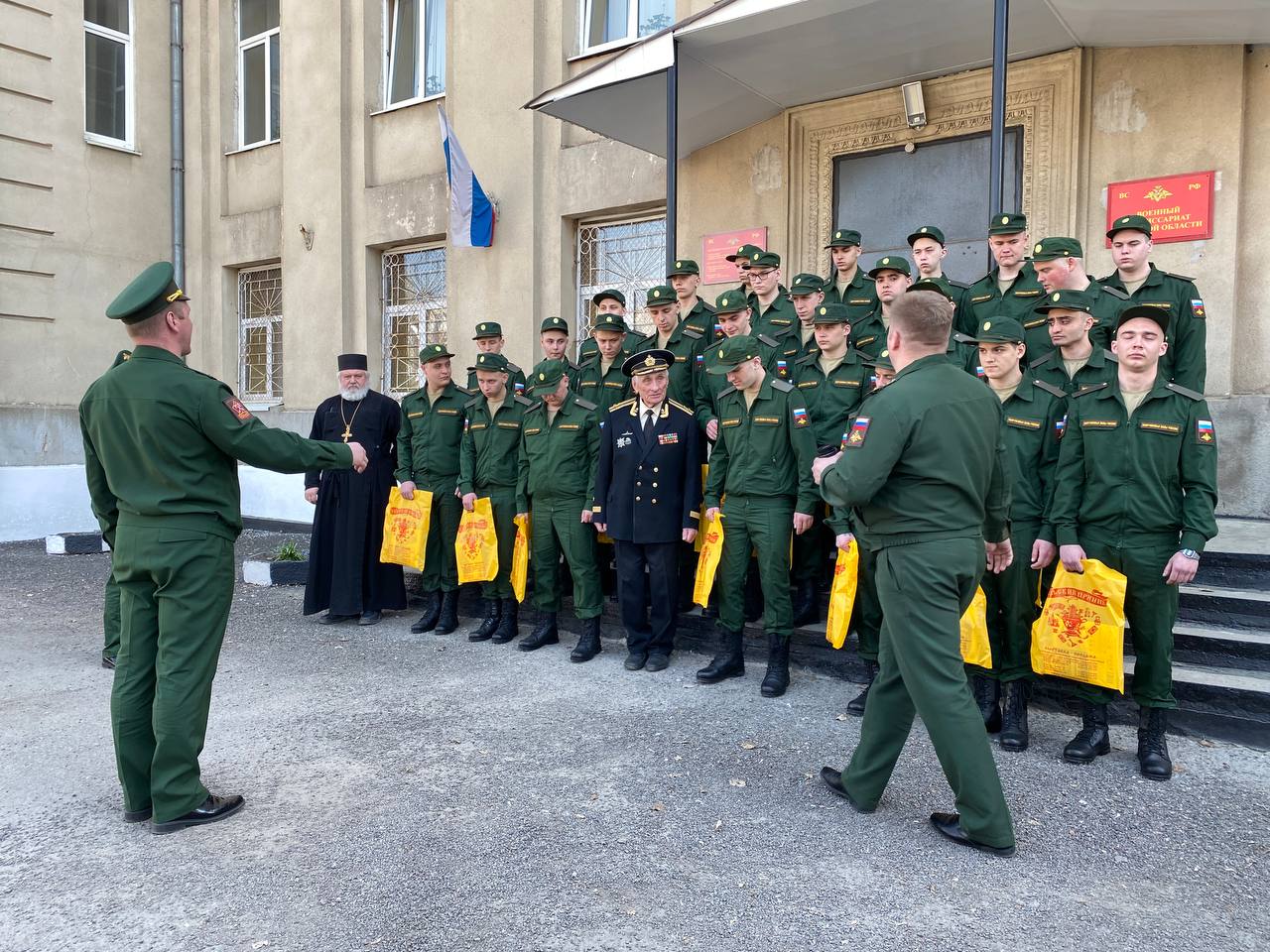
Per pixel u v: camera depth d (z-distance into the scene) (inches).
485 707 181.6
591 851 121.0
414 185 407.2
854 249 229.9
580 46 363.3
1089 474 150.9
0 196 419.8
